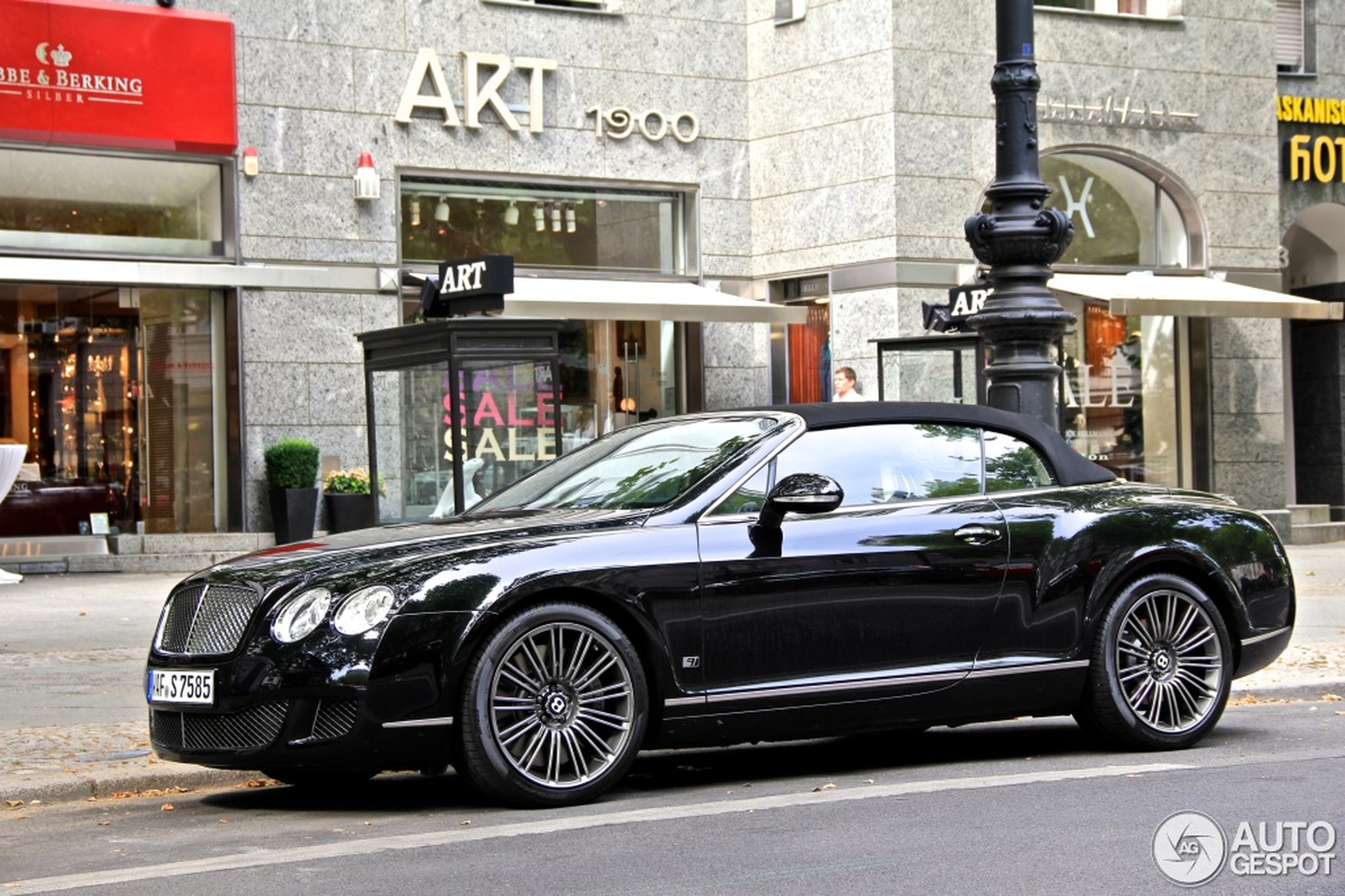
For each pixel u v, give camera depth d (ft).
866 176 86.43
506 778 27.43
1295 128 99.45
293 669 26.86
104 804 30.37
